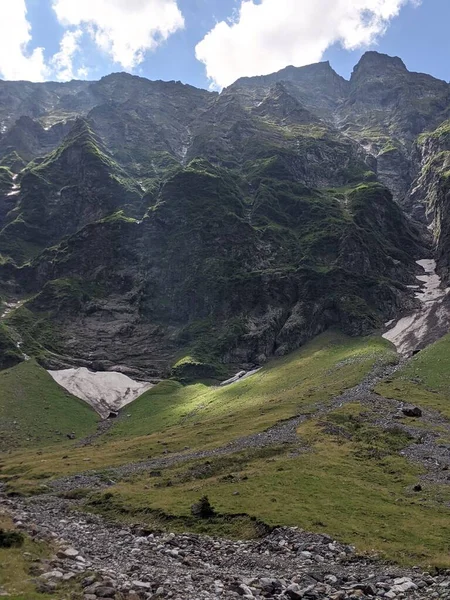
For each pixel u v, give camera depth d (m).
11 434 144.88
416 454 82.50
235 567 37.06
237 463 77.44
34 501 67.12
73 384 193.00
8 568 27.16
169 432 127.50
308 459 74.31
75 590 24.86
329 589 31.34
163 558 38.03
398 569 35.78
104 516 56.78
